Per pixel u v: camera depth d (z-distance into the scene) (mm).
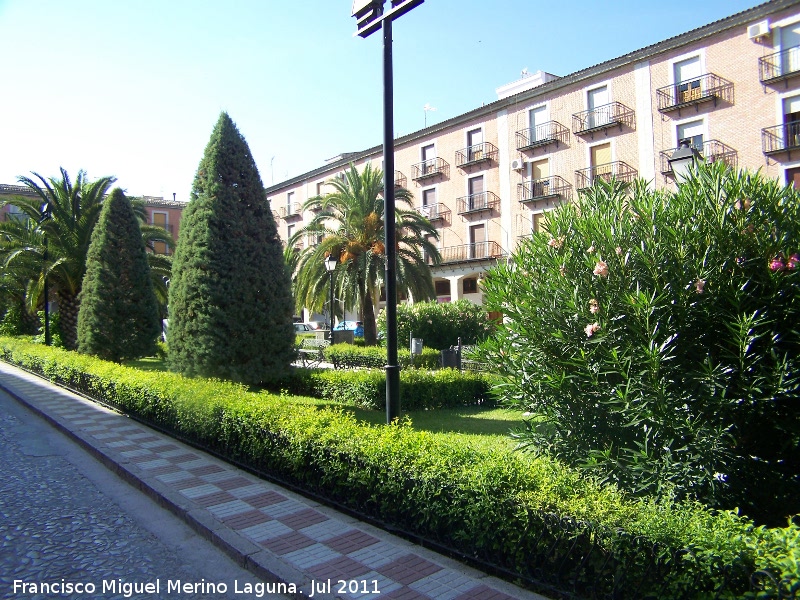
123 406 10336
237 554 4344
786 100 20688
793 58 20547
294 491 5801
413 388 10312
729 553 2674
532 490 3793
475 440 7223
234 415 6879
